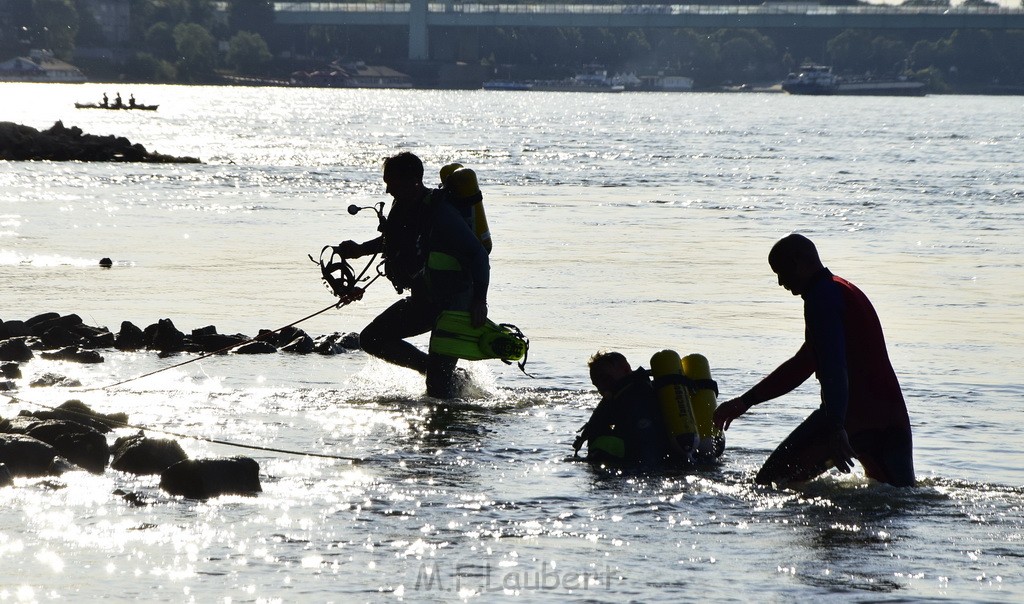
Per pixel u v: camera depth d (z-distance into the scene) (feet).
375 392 84.58
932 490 60.44
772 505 57.62
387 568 47.44
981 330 116.16
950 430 74.69
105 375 88.94
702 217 247.50
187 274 147.64
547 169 411.13
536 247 186.70
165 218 223.10
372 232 204.03
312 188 310.45
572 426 75.25
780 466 61.26
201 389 84.12
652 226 226.17
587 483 61.36
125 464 61.62
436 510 55.77
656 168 422.82
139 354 98.63
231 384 86.28
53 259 159.12
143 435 65.87
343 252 87.71
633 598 44.47
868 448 60.70
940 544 51.70
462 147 554.05
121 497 56.49
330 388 85.66
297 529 52.34
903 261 175.73
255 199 273.54
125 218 221.46
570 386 88.17
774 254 60.44
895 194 315.37
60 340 101.35
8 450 60.23
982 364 98.07
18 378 86.22
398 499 57.47
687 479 62.64
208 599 43.70
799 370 62.28
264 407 78.69
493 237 200.44
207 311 120.16
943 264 172.24
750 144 613.52
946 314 126.93
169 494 57.31
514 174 382.42
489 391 85.81
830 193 317.22
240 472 58.13
